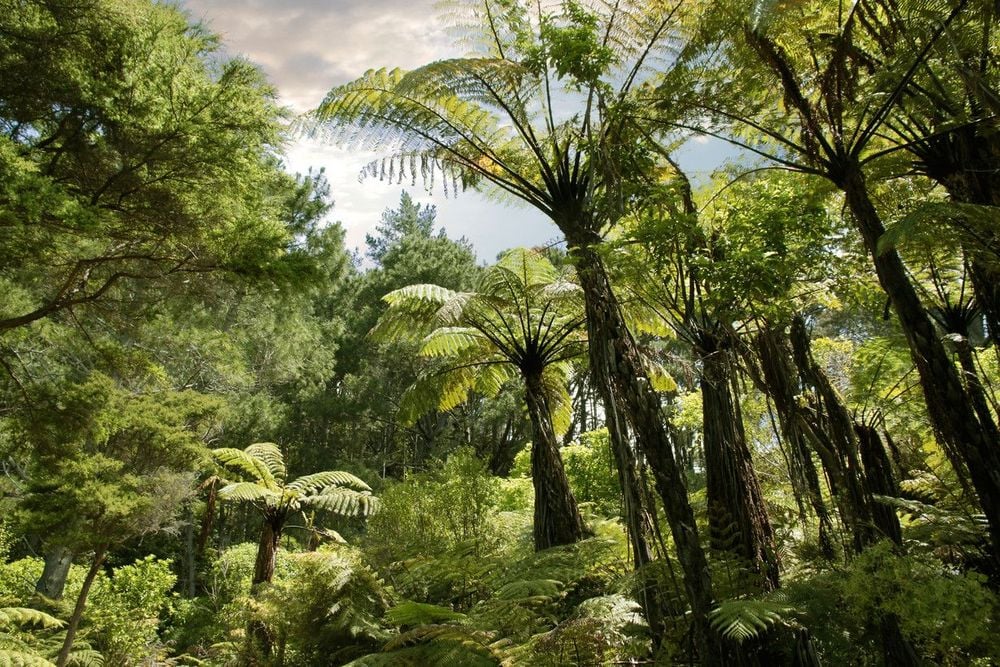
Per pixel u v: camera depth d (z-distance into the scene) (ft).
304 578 20.22
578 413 36.19
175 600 38.50
